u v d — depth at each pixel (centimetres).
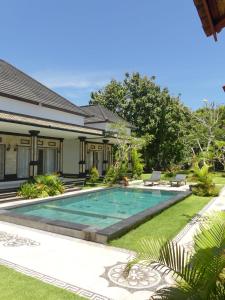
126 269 386
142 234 804
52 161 2131
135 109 3512
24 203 1184
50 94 2197
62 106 2105
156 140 3512
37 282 497
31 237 768
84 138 2116
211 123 3109
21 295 446
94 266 576
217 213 412
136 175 2550
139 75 3734
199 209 1172
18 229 844
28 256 628
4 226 874
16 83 1911
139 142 2316
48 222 839
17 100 1708
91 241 743
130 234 803
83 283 499
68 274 536
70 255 639
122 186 1947
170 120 3528
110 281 507
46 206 1250
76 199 1457
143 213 993
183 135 3616
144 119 3469
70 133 1873
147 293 465
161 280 509
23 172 1841
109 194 1702
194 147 3709
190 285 335
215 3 430
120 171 2123
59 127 1623
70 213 1143
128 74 3784
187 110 3641
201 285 325
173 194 1680
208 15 443
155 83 3656
